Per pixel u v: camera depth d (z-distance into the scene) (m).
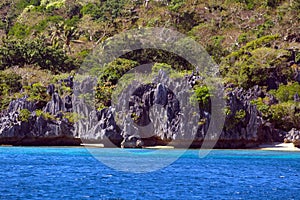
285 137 166.88
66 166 108.94
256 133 162.12
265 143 166.25
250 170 108.31
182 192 76.69
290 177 98.25
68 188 79.06
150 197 72.12
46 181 86.25
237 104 161.12
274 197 74.38
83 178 90.81
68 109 163.50
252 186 84.81
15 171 99.31
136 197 72.00
